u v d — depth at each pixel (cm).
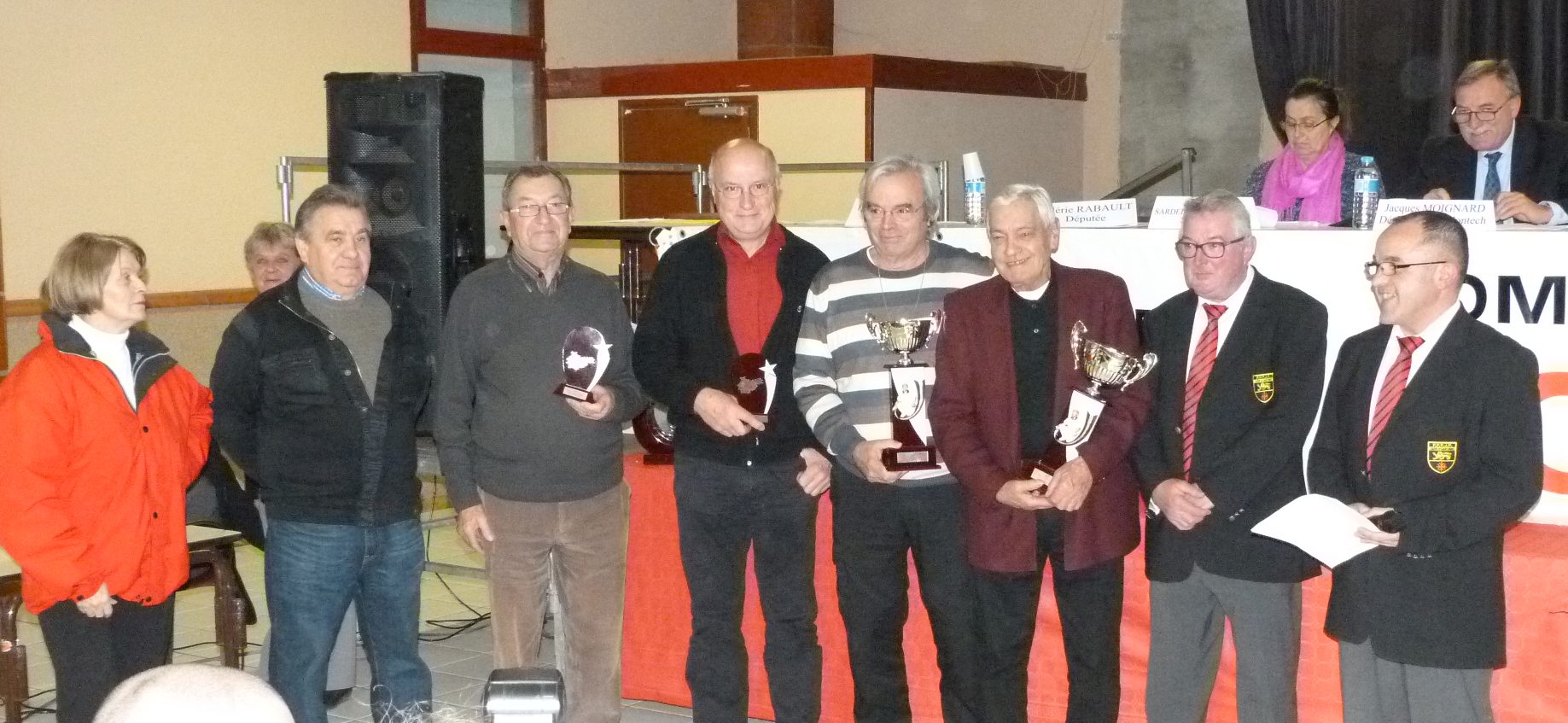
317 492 315
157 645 314
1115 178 908
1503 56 723
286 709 120
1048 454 298
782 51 944
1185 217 298
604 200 881
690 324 328
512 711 142
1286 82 788
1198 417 297
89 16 642
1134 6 889
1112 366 290
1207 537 296
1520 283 316
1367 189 361
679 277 330
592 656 340
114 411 297
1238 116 856
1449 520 256
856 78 784
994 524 308
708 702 336
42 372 290
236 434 316
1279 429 288
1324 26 775
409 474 329
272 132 722
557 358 326
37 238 626
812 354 323
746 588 385
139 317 303
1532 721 311
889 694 329
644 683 409
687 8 972
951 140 834
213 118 695
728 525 331
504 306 324
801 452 330
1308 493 296
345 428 316
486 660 463
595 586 338
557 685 144
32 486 287
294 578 316
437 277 410
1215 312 299
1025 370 307
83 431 293
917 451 306
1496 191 418
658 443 401
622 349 338
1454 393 260
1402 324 266
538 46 874
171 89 676
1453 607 262
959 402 309
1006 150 867
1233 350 295
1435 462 261
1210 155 869
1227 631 349
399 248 412
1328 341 327
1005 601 316
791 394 328
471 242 420
